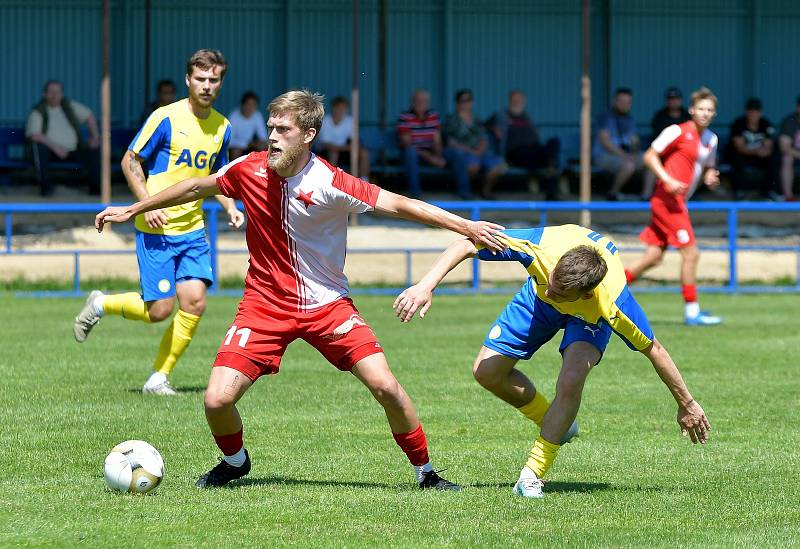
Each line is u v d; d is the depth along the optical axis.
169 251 24.64
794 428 21.78
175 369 28.64
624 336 15.98
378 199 15.80
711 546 13.92
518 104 59.47
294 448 19.70
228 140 25.23
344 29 64.88
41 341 33.72
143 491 16.33
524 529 14.59
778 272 52.34
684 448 20.02
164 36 63.56
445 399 24.61
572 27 66.62
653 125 58.91
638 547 13.84
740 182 59.19
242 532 14.35
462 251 16.22
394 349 32.44
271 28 64.44
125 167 24.42
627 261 52.09
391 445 19.97
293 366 29.42
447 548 13.75
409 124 57.59
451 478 17.67
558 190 58.84
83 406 23.41
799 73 68.19
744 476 17.92
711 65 67.50
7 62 62.53
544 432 16.42
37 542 13.86
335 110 58.16
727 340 34.06
